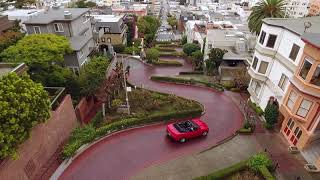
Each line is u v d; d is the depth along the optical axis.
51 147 23.11
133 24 69.06
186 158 24.78
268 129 28.69
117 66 36.94
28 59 26.16
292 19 29.64
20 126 16.95
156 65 51.66
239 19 81.94
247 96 37.62
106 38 56.22
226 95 38.22
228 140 27.23
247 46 46.12
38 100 18.55
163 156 25.09
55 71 28.97
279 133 28.02
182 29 109.31
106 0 152.00
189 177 22.38
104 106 31.02
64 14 36.38
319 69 21.12
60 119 24.52
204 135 28.34
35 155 20.81
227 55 44.62
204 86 41.38
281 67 27.44
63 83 28.91
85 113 31.39
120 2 154.75
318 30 24.97
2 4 65.31
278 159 23.89
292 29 25.33
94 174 22.66
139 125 29.80
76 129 26.67
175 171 23.11
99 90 31.58
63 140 25.20
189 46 55.72
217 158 24.69
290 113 24.47
